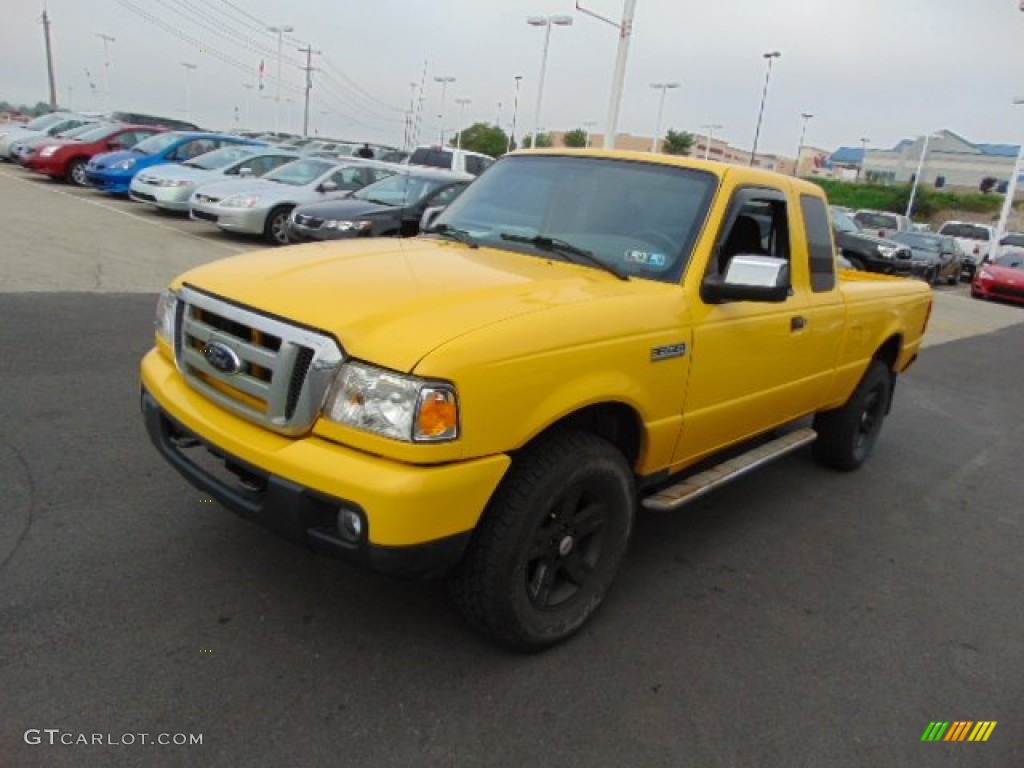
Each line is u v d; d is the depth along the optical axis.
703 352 3.40
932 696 3.11
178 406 2.94
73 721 2.45
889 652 3.39
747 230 3.78
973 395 9.07
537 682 2.90
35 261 9.46
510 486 2.75
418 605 3.27
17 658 2.68
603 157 4.03
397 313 2.61
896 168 95.31
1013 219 61.84
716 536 4.38
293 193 13.39
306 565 3.45
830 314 4.46
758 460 4.25
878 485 5.55
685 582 3.79
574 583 3.16
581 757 2.55
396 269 3.11
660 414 3.27
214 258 11.23
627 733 2.69
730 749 2.68
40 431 4.52
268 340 2.68
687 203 3.61
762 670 3.15
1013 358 12.12
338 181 14.02
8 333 6.37
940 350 12.06
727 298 3.34
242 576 3.32
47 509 3.67
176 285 3.22
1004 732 2.93
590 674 2.98
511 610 2.84
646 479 3.48
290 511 2.53
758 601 3.69
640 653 3.16
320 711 2.62
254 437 2.67
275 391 2.60
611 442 3.32
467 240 3.88
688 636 3.32
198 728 2.48
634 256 3.51
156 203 14.96
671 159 3.85
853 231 18.09
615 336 2.96
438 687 2.80
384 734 2.55
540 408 2.69
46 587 3.08
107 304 7.75
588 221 3.74
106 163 17.03
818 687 3.08
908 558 4.38
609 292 3.12
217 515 3.79
